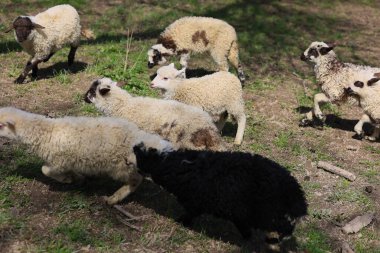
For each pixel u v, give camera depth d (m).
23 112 4.19
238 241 4.12
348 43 7.54
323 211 4.39
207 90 4.77
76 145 4.12
